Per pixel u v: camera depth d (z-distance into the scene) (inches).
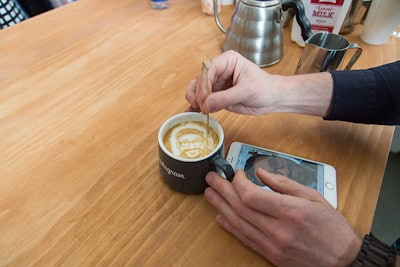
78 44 30.9
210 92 18.8
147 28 33.6
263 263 14.6
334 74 20.1
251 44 27.1
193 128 18.5
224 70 20.2
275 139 21.3
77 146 20.4
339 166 19.3
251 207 14.2
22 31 32.7
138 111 23.3
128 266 14.3
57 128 21.8
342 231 13.8
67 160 19.5
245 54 27.8
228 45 29.0
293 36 31.5
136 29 33.4
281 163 19.2
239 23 27.1
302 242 13.3
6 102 23.9
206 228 15.9
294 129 22.1
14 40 31.3
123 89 25.3
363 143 20.9
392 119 19.4
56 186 17.9
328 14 28.9
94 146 20.4
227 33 29.3
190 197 17.4
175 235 15.6
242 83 19.1
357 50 24.3
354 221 16.2
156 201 17.2
